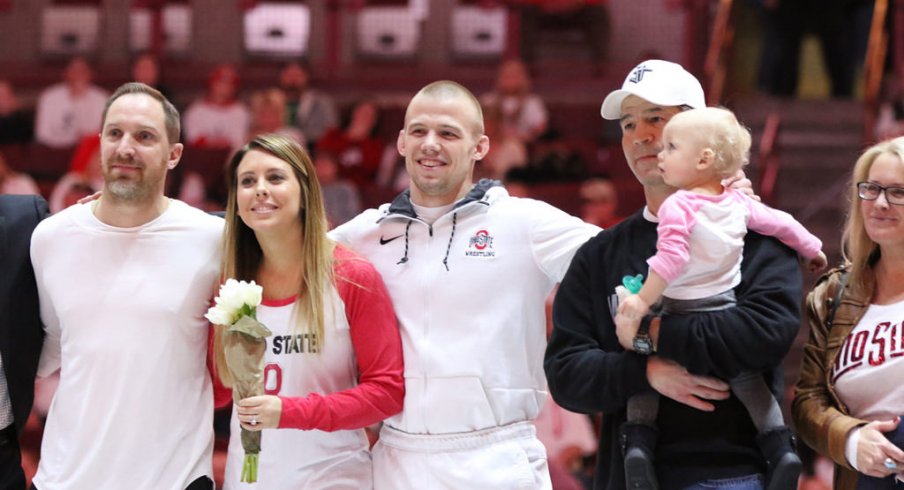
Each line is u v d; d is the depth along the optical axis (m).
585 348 6.30
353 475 7.04
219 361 6.84
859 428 6.14
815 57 20.50
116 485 6.80
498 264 7.02
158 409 6.86
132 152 6.82
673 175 6.02
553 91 22.55
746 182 6.17
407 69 23.06
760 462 6.05
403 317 7.02
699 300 5.92
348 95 22.69
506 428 6.99
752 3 19.36
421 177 6.96
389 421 7.10
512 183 17.55
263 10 23.67
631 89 6.49
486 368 6.92
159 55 23.69
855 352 6.33
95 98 20.47
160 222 7.04
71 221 7.05
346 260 6.96
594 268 6.47
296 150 6.93
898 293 6.35
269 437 6.91
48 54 23.64
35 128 20.84
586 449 12.90
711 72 19.34
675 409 6.11
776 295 5.89
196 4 23.94
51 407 7.09
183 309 6.93
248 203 6.79
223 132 19.83
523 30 23.11
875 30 18.19
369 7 23.41
